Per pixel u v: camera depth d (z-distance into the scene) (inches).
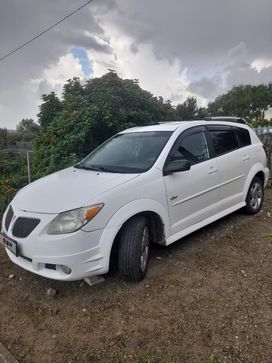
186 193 156.4
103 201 123.6
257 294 126.2
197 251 164.6
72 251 117.2
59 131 304.5
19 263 130.0
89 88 350.0
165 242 147.8
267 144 312.0
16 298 135.0
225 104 2293.3
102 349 103.3
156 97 370.0
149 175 142.3
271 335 104.2
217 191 176.7
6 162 435.8
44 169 307.4
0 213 244.1
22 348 106.9
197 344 102.5
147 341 105.3
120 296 129.7
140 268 134.3
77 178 147.8
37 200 132.0
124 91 334.6
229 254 160.4
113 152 172.2
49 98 360.8
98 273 123.6
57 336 110.9
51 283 143.3
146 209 136.2
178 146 161.2
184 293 129.3
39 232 120.0
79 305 126.4
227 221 204.4
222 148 186.5
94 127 309.3
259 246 168.1
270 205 238.2
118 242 134.7
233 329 108.0
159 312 119.0
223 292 128.6
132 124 315.9
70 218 119.0
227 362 94.8
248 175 201.3
